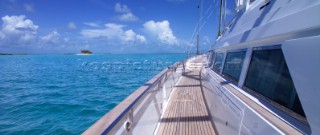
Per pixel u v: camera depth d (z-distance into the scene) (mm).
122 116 1654
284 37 1679
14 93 14844
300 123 1371
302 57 1272
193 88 6789
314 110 1167
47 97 13195
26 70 36062
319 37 1135
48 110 10094
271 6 2262
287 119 1477
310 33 1364
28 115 9305
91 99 12297
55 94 14172
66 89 16156
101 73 28875
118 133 1641
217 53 5211
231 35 3691
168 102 5094
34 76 26141
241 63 2803
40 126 7898
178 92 6219
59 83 19609
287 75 1626
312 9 1368
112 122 1490
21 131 7461
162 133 3299
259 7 2656
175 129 3451
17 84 19469
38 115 9289
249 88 2363
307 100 1226
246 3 3455
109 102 11539
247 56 2553
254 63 2363
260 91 2072
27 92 15195
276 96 1744
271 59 1927
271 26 1914
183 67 10648
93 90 15430
